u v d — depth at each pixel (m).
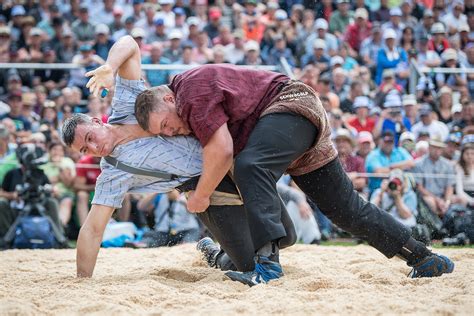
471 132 23.02
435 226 20.42
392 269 10.76
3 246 18.88
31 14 29.95
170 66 24.09
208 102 9.06
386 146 21.61
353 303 8.05
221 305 8.08
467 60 28.78
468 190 20.97
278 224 9.09
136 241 19.88
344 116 24.50
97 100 23.06
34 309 8.06
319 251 14.05
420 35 29.72
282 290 8.73
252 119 9.41
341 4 30.61
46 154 20.39
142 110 9.45
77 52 27.80
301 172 9.88
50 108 23.22
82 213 20.69
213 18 29.72
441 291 8.86
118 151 10.09
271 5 30.52
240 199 10.19
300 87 9.51
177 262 12.68
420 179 21.06
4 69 25.64
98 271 11.81
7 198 19.80
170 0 29.69
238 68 9.55
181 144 10.05
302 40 28.69
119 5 30.50
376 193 20.41
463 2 31.66
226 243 10.33
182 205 20.14
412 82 25.88
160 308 8.22
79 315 7.83
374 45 28.11
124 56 9.78
